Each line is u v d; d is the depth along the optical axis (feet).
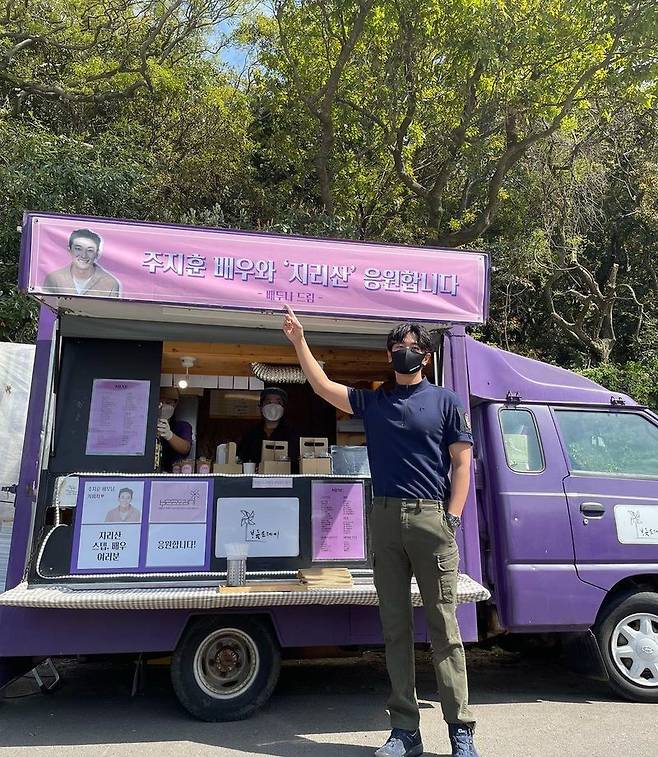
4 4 42.37
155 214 38.91
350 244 13.42
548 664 18.63
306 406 18.71
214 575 13.23
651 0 32.42
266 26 45.98
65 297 12.21
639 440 16.21
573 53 34.78
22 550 12.80
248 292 12.85
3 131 34.65
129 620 12.75
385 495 11.26
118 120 46.93
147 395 14.67
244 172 46.98
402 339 11.85
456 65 35.86
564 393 16.17
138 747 11.80
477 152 39.83
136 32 46.83
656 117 50.39
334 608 13.42
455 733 10.68
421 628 13.64
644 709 14.29
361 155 42.93
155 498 13.35
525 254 49.37
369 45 38.06
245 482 13.82
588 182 51.78
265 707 14.19
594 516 15.15
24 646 12.36
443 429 11.49
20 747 11.79
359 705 14.44
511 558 14.62
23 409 18.66
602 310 54.60
